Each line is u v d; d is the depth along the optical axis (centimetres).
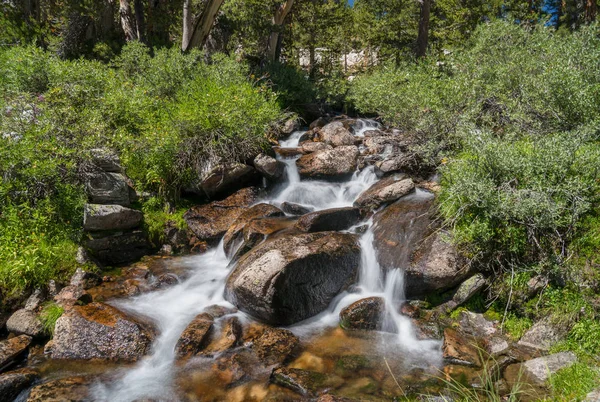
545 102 703
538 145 579
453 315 539
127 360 474
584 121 647
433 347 495
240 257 658
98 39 1733
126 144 805
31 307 549
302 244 587
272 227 694
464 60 1068
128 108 862
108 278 635
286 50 2341
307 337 519
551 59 855
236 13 1794
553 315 483
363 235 673
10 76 927
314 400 409
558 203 512
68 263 619
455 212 585
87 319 500
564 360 432
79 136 722
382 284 600
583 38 825
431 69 1134
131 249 709
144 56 1174
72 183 687
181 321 543
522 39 1100
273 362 468
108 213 675
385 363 468
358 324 532
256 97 1024
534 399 389
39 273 584
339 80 1669
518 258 536
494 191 554
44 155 658
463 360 459
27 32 1490
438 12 2452
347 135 1077
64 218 664
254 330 525
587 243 501
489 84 877
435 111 827
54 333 495
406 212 670
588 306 470
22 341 495
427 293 566
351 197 850
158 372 457
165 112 916
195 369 461
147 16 1762
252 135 912
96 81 948
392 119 1043
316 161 915
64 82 885
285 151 991
